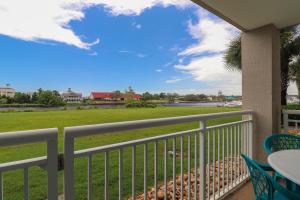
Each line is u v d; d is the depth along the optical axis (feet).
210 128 8.20
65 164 3.79
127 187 10.06
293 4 9.52
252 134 11.62
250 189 9.95
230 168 9.68
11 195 8.23
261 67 11.84
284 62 26.27
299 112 12.44
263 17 10.73
